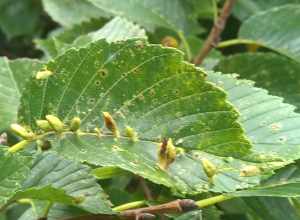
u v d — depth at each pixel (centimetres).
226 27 54
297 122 32
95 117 32
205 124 30
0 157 30
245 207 40
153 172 30
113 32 40
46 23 68
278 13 47
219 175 30
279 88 45
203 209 35
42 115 33
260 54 45
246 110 33
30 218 35
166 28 49
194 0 51
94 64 32
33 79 33
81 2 55
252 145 30
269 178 32
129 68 32
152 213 30
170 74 31
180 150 30
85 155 31
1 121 38
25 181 32
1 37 71
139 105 32
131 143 31
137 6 48
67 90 33
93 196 31
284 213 37
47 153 32
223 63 45
